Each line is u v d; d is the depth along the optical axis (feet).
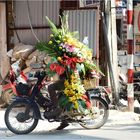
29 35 53.36
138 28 52.29
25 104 35.81
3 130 38.37
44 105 35.88
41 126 39.99
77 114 36.09
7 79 49.52
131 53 46.39
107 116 38.55
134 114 44.98
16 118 35.86
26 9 53.31
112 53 49.21
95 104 37.91
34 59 47.78
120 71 55.77
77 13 49.80
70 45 35.58
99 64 50.37
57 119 35.88
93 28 49.29
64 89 35.86
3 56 52.16
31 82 36.76
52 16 52.80
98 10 49.11
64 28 36.65
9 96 48.39
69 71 35.88
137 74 50.78
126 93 48.65
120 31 63.52
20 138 34.60
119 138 34.22
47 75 36.04
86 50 36.83
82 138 34.37
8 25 53.31
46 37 52.85
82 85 36.65
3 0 52.54
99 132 36.81
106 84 49.80
